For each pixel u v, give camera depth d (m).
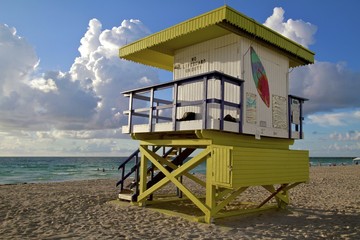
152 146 9.45
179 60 9.25
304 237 6.48
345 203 11.28
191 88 8.80
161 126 7.87
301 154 8.41
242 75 7.57
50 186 17.94
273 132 8.32
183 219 7.65
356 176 26.98
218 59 8.13
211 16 7.05
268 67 8.49
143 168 9.28
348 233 6.94
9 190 14.97
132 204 9.50
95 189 15.51
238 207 10.12
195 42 8.71
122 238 6.02
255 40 7.92
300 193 14.30
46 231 6.56
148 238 6.04
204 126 6.76
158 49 9.41
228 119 7.32
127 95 9.24
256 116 7.86
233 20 6.88
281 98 8.85
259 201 11.50
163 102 9.49
